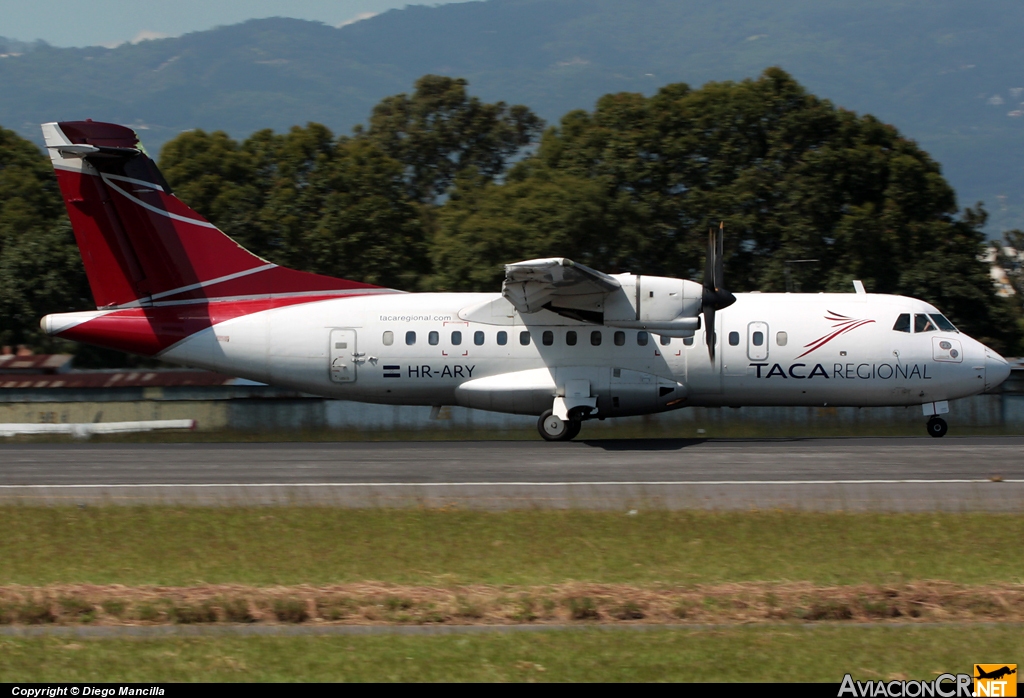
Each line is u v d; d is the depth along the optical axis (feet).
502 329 248.73
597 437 274.36
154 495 173.17
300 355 250.37
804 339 247.70
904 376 248.32
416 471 196.95
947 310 372.38
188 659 91.50
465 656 92.02
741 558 129.29
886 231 377.91
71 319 249.14
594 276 221.25
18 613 103.65
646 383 245.45
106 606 105.40
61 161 245.24
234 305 253.03
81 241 248.11
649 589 111.55
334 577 120.78
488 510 158.51
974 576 120.06
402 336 250.16
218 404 301.22
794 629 99.86
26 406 298.56
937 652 93.25
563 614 104.32
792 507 160.15
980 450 221.87
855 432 282.56
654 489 176.04
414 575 121.19
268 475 193.36
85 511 159.84
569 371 245.86
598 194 373.20
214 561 129.39
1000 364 249.75
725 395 251.39
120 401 299.79
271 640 96.78
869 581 117.70
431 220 514.68
